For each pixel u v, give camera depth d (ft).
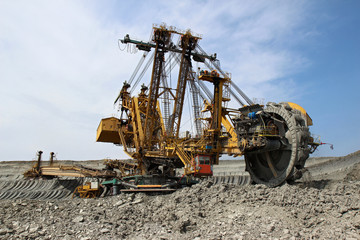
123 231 49.03
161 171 114.21
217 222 50.19
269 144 73.31
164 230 49.29
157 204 64.59
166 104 109.81
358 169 86.33
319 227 44.73
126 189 93.45
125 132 129.08
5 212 56.49
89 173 121.39
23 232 47.11
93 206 63.82
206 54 111.86
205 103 97.04
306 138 69.36
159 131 121.90
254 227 46.01
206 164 85.76
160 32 103.50
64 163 223.51
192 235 45.83
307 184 73.00
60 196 133.18
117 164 125.80
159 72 107.86
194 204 61.00
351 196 53.83
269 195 59.57
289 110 73.82
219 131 88.43
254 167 86.17
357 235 39.11
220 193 64.95
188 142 97.35
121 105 135.33
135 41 108.88
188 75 110.93
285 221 47.93
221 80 89.30
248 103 93.35
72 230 48.34
